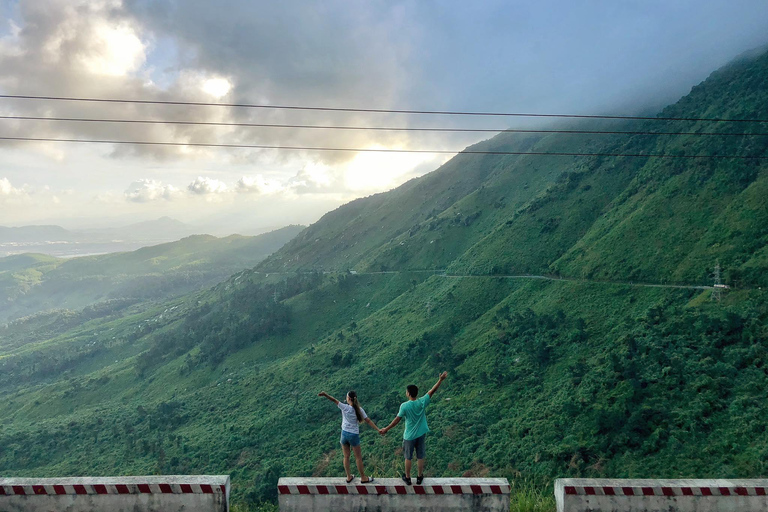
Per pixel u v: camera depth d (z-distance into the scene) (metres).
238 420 98.31
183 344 169.88
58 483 11.96
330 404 90.62
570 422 57.78
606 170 136.75
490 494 11.78
